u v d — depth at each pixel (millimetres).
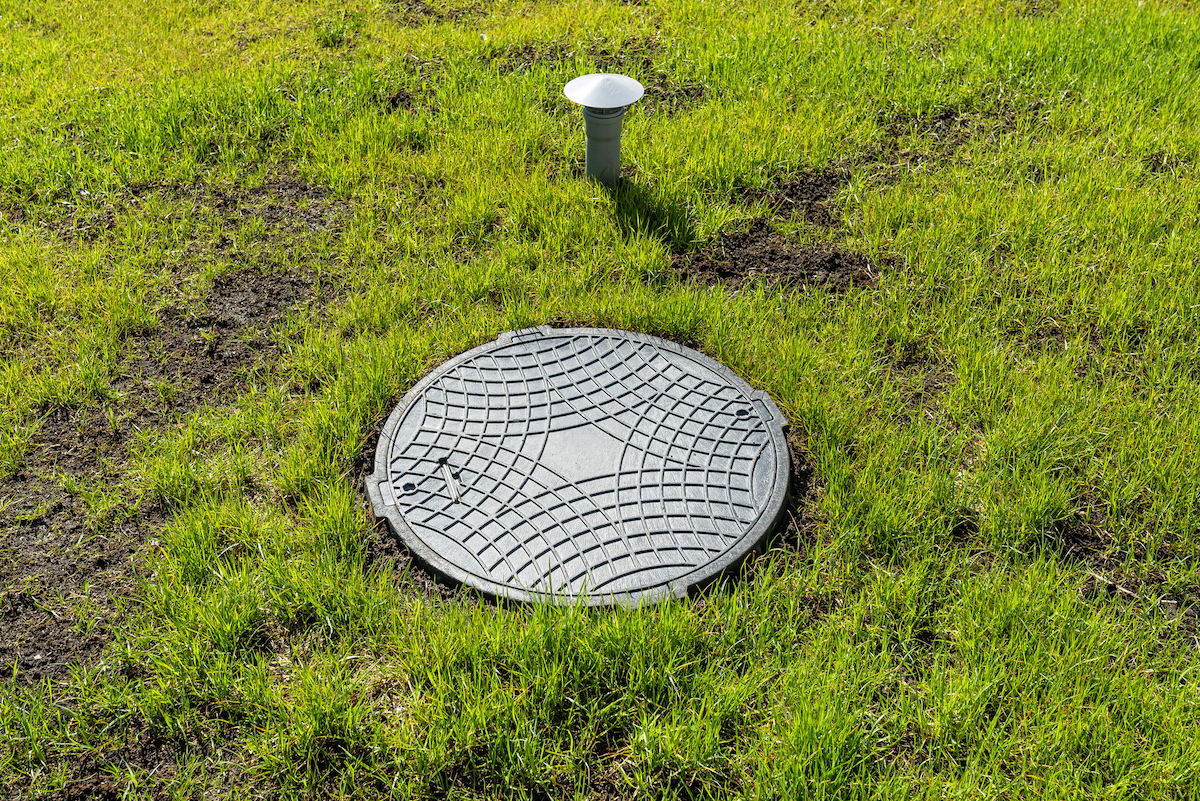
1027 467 1786
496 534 1660
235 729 1434
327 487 1744
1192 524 1688
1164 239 2363
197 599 1572
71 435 1897
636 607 1553
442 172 2658
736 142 2736
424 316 2188
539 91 3000
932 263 2285
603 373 1979
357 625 1552
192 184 2639
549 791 1368
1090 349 2096
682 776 1375
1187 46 3234
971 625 1529
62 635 1553
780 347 2045
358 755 1408
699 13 3547
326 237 2426
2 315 2160
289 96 3006
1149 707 1427
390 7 3650
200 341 2127
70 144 2777
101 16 3641
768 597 1578
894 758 1400
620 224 2439
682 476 1756
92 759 1405
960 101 2963
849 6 3602
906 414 1939
